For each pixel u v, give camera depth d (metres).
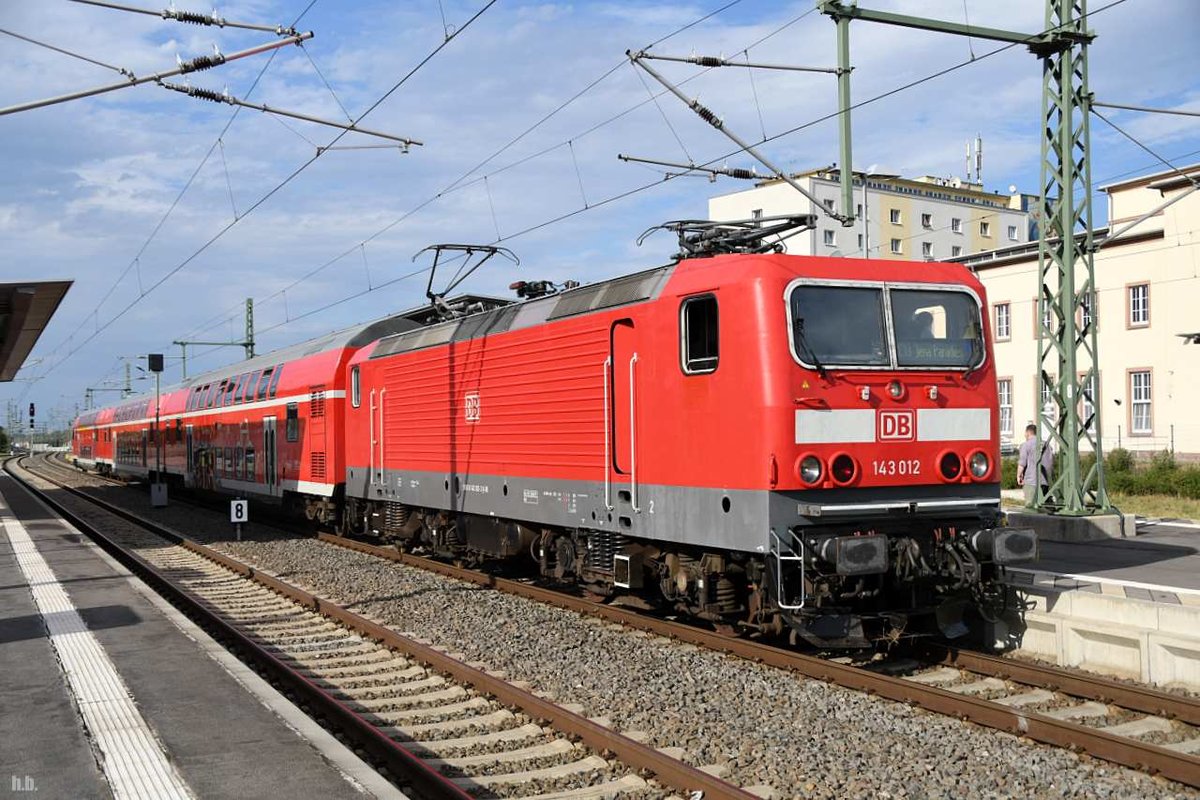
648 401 10.89
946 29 15.50
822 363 9.47
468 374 15.20
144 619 11.18
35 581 14.25
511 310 14.41
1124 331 37.38
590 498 12.06
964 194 71.69
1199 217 34.69
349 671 10.09
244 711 7.38
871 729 7.77
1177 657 8.60
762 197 62.84
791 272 9.53
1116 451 30.56
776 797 6.37
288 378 23.73
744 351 9.51
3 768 6.16
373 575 16.28
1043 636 9.91
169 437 37.31
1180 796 6.35
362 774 6.01
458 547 16.44
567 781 6.73
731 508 9.65
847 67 14.27
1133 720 7.86
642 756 6.82
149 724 7.05
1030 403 40.59
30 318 27.34
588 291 12.47
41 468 71.56
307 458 22.12
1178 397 35.59
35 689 8.07
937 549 9.76
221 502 34.28
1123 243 37.38
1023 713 7.54
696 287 10.17
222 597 14.91
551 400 12.91
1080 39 17.36
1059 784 6.58
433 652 10.19
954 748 7.25
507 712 8.41
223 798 5.62
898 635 9.77
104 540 22.72
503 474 14.15
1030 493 18.64
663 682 9.20
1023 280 40.84
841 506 9.38
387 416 18.28
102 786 5.83
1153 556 14.82
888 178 67.06
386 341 18.89
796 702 8.48
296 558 18.73
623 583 11.72
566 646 10.77
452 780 6.75
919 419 9.85
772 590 9.34
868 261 10.03
